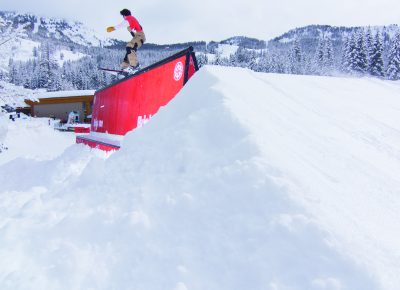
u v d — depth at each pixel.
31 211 2.72
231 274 1.67
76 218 2.38
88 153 6.78
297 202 1.82
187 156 2.58
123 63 8.29
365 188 2.19
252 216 1.88
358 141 3.05
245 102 3.06
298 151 2.48
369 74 54.69
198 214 2.06
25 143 24.77
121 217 2.25
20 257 2.08
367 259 1.51
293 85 4.41
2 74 13.73
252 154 2.25
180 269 1.76
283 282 1.54
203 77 3.60
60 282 1.84
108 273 1.88
